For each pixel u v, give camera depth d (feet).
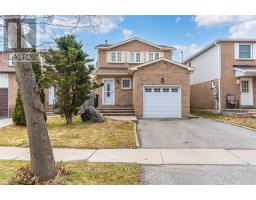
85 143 33.83
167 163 24.86
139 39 85.05
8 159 26.12
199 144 34.14
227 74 76.43
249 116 65.00
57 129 45.06
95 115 55.47
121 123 52.90
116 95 81.10
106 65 84.89
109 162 25.04
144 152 29.40
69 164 24.03
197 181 19.92
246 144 34.14
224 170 22.71
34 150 18.88
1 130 45.37
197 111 92.12
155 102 68.85
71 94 51.67
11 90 76.59
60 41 48.06
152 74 68.74
